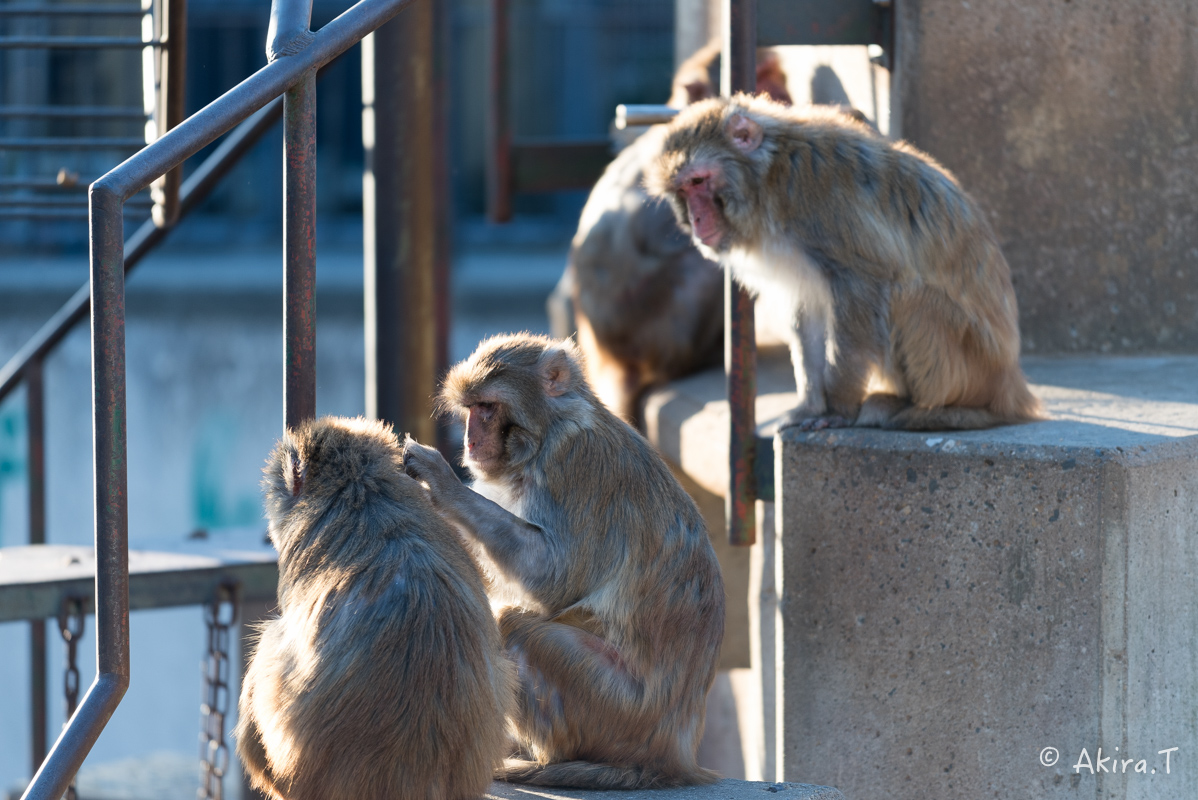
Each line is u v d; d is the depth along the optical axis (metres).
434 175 6.95
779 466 4.57
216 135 2.99
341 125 24.61
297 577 3.16
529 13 24.19
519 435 3.67
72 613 5.26
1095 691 4.03
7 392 7.18
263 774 3.17
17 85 19.62
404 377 6.96
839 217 4.43
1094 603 4.01
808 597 4.55
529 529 3.60
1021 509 4.12
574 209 26.09
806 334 4.66
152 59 5.42
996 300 4.61
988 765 4.27
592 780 3.55
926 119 5.91
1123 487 3.94
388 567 3.09
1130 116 6.12
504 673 3.30
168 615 16.05
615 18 24.28
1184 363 5.95
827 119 4.68
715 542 7.26
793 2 5.52
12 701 16.08
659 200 7.74
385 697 2.98
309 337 3.28
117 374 2.82
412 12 6.75
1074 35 6.00
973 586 4.23
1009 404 4.63
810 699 4.58
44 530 7.24
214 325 18.88
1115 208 6.18
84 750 2.77
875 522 4.40
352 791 2.96
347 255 23.19
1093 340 6.27
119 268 2.82
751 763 7.20
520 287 20.53
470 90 24.97
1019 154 6.05
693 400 7.18
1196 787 4.40
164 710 16.08
